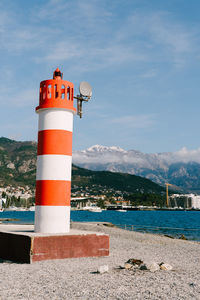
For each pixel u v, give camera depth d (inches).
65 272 490.0
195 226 4224.9
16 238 613.9
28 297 347.9
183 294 363.6
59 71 709.9
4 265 564.4
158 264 542.3
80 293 364.5
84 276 459.5
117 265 564.7
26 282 420.8
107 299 341.7
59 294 360.8
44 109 690.8
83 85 745.6
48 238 603.8
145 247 1003.3
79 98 740.7
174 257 784.3
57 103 681.0
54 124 682.2
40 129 695.1
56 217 660.1
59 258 616.4
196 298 349.4
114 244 1050.1
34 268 525.0
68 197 682.2
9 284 409.7
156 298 345.1
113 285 402.6
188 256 823.1
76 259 620.1
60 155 674.8
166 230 2684.5
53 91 689.0
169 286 400.8
